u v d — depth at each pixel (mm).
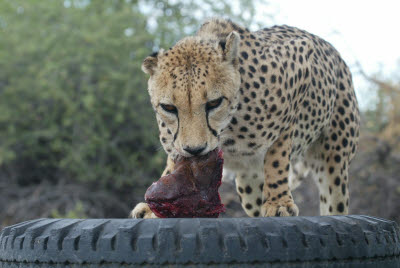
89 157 16453
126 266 3404
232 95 4609
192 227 3412
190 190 4250
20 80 16094
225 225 3436
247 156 5328
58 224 3770
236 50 4602
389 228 3980
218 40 4812
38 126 16594
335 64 6273
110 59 16234
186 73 4430
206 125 4461
